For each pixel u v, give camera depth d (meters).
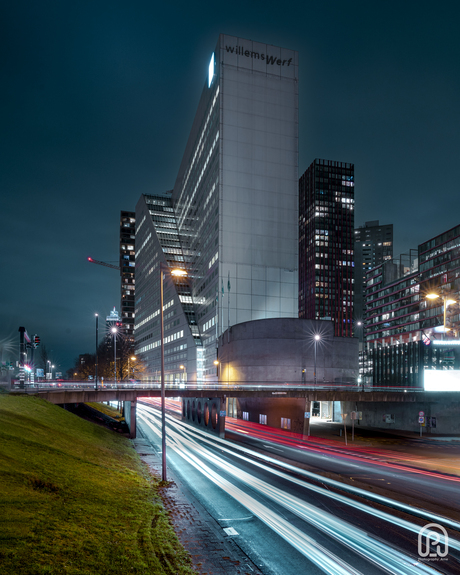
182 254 160.50
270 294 110.94
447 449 47.25
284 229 114.56
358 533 16.14
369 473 30.52
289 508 19.66
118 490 19.84
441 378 61.91
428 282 146.25
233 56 116.38
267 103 117.75
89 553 11.51
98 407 78.12
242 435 56.28
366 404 75.25
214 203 116.00
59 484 17.14
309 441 52.84
